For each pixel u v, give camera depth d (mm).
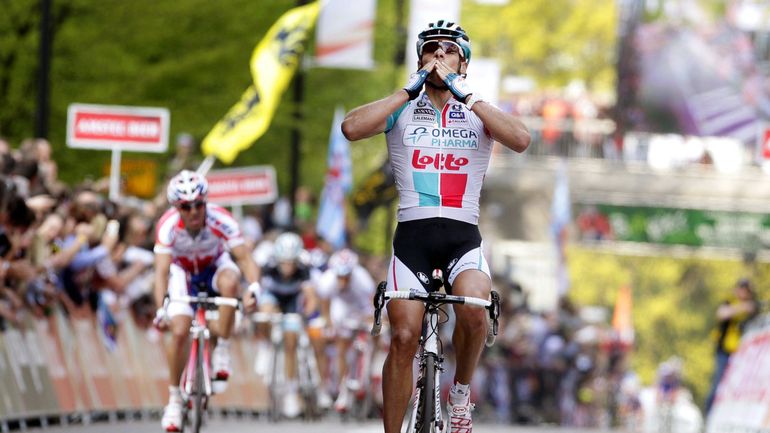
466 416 24891
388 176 94062
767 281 152625
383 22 104125
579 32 151750
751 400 50188
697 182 141375
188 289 35250
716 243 134875
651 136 142875
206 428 43438
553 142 144250
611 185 142375
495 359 78500
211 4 83375
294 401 55406
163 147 52219
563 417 80625
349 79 100000
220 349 34812
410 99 24328
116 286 44188
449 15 81250
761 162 64062
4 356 36438
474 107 24109
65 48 81750
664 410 87375
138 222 47688
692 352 154000
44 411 38938
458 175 24625
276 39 61625
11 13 80562
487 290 24188
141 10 82188
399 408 24000
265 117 61219
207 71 84125
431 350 23750
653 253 147375
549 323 83000
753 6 136500
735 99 137250
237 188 64625
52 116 81875
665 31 137875
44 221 40688
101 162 83000
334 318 57031
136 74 82562
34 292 38969
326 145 98562
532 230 144500
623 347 97438
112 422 42812
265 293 54938
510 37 151500
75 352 42125
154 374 49188
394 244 24719
